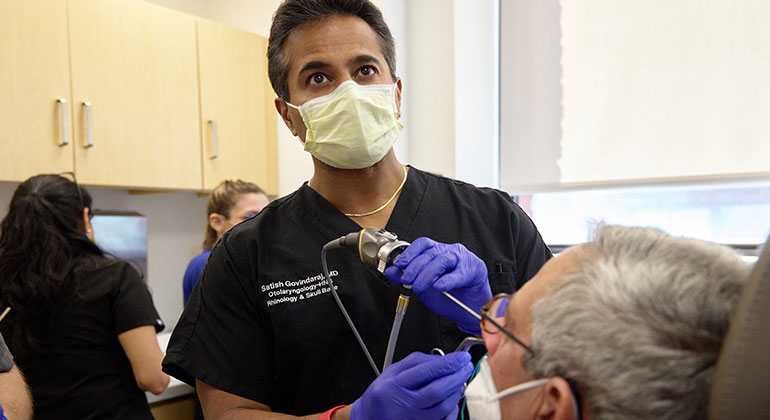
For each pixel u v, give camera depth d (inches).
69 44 88.0
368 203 42.5
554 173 96.3
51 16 85.8
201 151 106.9
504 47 101.0
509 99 101.0
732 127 78.4
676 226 85.1
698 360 17.4
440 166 103.3
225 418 36.9
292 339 38.1
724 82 78.6
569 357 19.5
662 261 19.5
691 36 81.0
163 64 100.7
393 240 33.3
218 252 41.1
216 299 39.5
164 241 116.6
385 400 27.0
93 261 62.9
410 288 33.2
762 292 15.1
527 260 42.4
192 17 105.6
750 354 15.3
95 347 62.4
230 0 125.6
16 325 58.9
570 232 96.5
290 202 43.6
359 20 40.2
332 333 38.2
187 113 104.4
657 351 17.7
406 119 106.9
